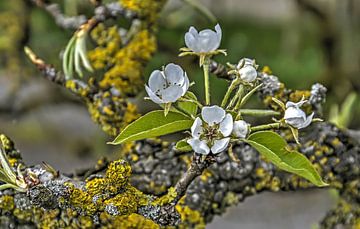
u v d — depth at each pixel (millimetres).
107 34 913
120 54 900
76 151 1783
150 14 915
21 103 1495
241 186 824
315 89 802
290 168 659
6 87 1620
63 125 1979
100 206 692
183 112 676
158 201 699
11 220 776
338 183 844
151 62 1234
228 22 2047
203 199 818
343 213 883
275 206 2035
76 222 762
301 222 1976
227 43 1824
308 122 660
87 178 734
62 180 704
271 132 658
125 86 878
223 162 818
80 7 1144
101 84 868
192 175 683
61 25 983
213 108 645
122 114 849
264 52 1858
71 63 857
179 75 659
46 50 1457
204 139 647
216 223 2000
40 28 1465
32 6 1409
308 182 826
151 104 1071
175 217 694
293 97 801
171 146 828
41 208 760
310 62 1599
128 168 691
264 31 2047
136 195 694
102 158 813
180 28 1436
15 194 767
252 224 1996
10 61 1452
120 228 773
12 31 1426
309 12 1497
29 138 2055
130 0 905
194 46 673
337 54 1480
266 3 2148
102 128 854
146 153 826
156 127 658
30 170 714
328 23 1477
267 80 800
